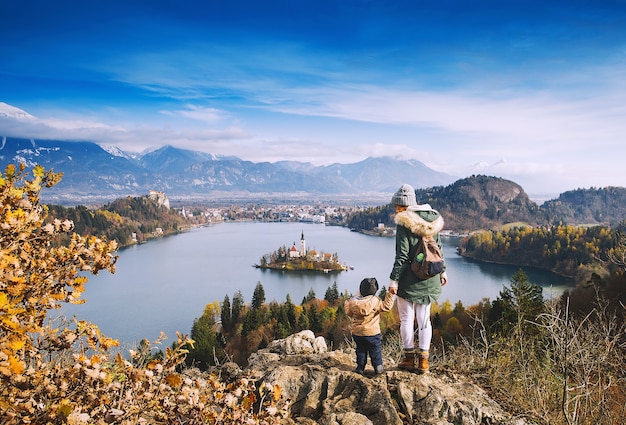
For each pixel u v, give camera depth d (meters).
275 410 3.02
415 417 3.95
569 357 4.20
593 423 4.19
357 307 4.39
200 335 32.38
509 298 17.23
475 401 4.13
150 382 2.52
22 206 2.29
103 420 2.30
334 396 4.18
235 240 170.50
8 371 2.03
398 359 5.61
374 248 146.62
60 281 2.33
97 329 2.57
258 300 53.06
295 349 5.77
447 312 34.97
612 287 15.74
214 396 3.01
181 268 103.69
